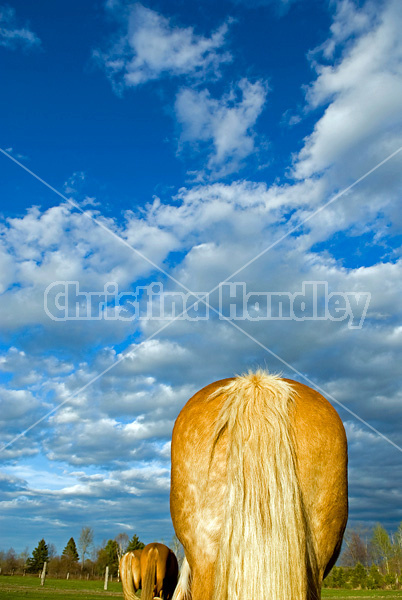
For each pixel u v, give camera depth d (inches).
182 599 94.8
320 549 89.2
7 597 733.3
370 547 2021.4
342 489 95.1
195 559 87.9
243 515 81.7
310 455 91.7
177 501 96.8
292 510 81.8
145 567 194.4
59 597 791.7
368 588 1749.5
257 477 84.0
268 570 77.3
